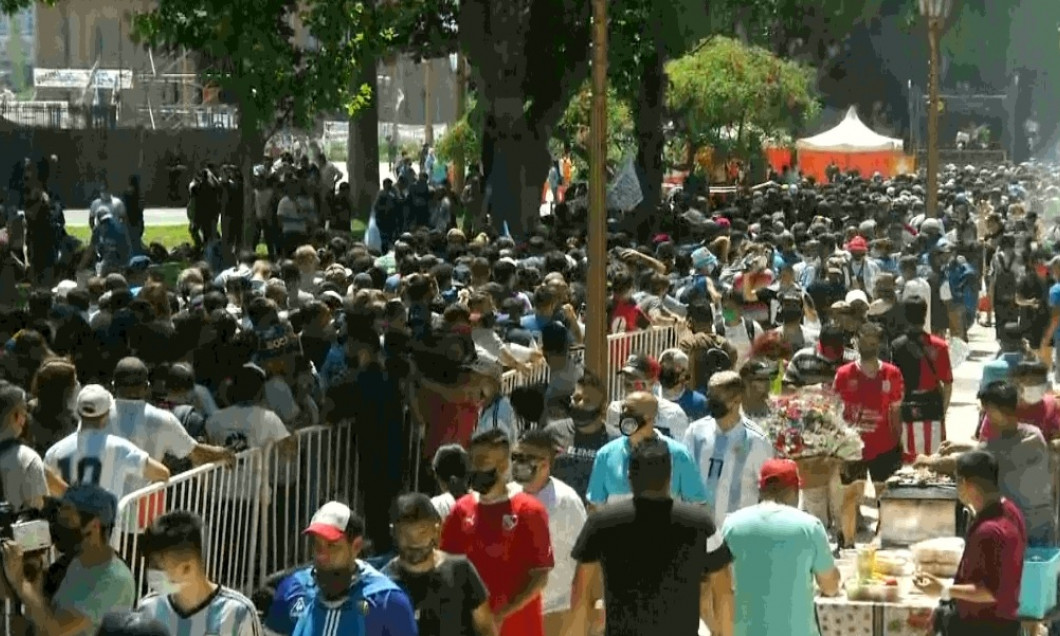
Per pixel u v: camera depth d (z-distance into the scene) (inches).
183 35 1290.6
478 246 927.7
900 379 576.4
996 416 445.1
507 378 627.2
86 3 4347.9
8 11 1572.3
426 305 650.2
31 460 397.1
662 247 961.5
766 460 445.7
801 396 539.2
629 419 414.0
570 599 385.4
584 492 451.5
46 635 348.8
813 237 1056.2
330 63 1321.4
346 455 557.6
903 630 421.4
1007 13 3412.9
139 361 459.8
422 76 4217.5
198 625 298.7
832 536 530.0
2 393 397.7
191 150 2518.5
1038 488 444.8
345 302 644.1
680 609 342.3
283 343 546.6
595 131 627.8
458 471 405.4
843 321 666.8
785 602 364.5
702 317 606.9
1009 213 1652.3
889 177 2600.9
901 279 944.3
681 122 2096.5
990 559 377.4
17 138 2444.6
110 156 2488.9
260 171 1529.3
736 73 2046.0
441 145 1934.1
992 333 1280.8
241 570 495.8
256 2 1275.8
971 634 383.9
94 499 350.3
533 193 1434.5
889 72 3479.3
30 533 350.0
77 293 647.8
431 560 329.7
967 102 3501.5
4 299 1227.2
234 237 1541.6
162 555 297.3
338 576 310.2
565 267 848.3
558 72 1433.3
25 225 1355.8
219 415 504.1
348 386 551.8
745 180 2097.7
